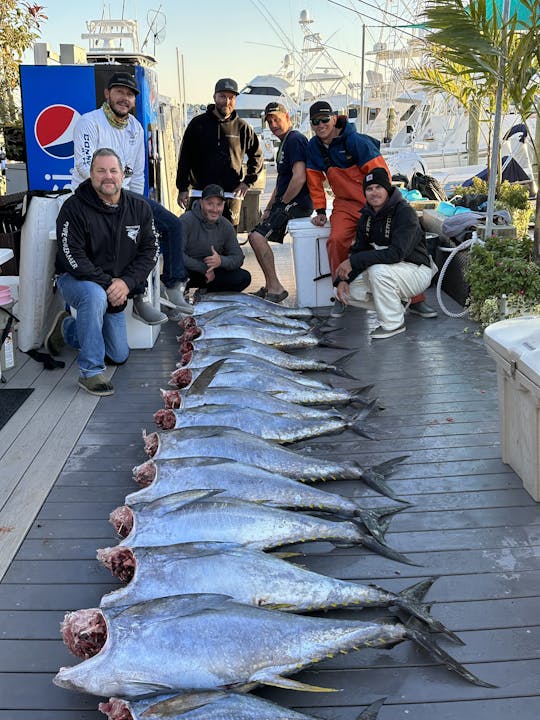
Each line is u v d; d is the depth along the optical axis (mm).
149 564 2760
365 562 3188
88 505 3709
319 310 7617
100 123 6055
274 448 3805
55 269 5773
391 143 23250
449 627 2752
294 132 8047
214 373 4645
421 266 6582
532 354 3492
